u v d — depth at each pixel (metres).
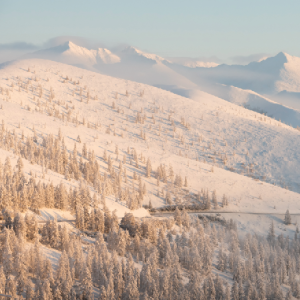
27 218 184.88
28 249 166.62
